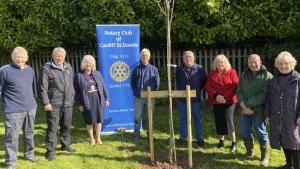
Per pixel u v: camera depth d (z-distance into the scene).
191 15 9.34
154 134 8.19
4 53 11.88
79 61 11.41
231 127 6.95
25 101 6.29
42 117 9.70
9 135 6.23
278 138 5.79
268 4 8.97
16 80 6.18
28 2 10.59
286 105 5.65
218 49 10.23
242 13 9.10
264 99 6.20
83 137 8.09
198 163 6.57
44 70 6.61
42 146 7.51
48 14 10.52
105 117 8.26
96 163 6.62
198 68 7.21
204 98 10.28
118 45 8.08
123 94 8.29
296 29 9.04
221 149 7.19
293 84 5.62
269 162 6.52
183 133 7.47
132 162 6.62
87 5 9.98
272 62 9.31
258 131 6.36
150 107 6.42
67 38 10.63
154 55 10.69
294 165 5.85
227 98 6.82
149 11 9.72
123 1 9.55
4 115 6.22
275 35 9.29
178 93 6.29
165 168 6.36
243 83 6.43
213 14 9.16
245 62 10.06
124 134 8.28
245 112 6.36
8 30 10.84
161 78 10.29
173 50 10.59
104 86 7.66
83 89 7.39
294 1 8.95
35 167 6.41
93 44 11.18
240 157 6.77
